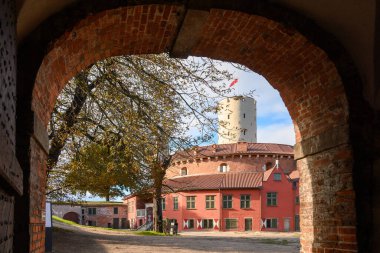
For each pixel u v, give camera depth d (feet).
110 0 19.70
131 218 252.83
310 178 25.30
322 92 23.68
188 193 196.44
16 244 16.19
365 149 21.27
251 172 197.06
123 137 48.24
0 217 10.25
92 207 261.85
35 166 18.31
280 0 21.57
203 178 199.31
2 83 10.42
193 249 69.72
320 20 22.07
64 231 84.74
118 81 47.34
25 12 16.71
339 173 22.15
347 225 21.42
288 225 186.91
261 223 184.44
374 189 21.06
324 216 23.57
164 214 204.33
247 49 25.46
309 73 24.14
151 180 65.41
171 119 47.03
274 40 23.39
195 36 23.89
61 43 19.26
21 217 16.38
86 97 49.03
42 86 19.20
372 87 21.56
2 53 10.51
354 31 21.65
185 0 20.44
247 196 187.83
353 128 21.38
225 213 188.44
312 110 25.09
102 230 116.78
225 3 21.01
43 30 18.37
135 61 46.55
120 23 21.70
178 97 46.21
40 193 19.97
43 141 19.76
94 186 66.64
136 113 47.19
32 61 17.80
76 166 56.08
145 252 60.49
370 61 21.44
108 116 48.80
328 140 23.03
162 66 45.93
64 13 18.86
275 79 27.43
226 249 72.49
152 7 20.61
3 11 10.70
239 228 185.98
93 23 20.17
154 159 50.57
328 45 22.00
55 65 20.18
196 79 44.80
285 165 203.10
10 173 11.16
